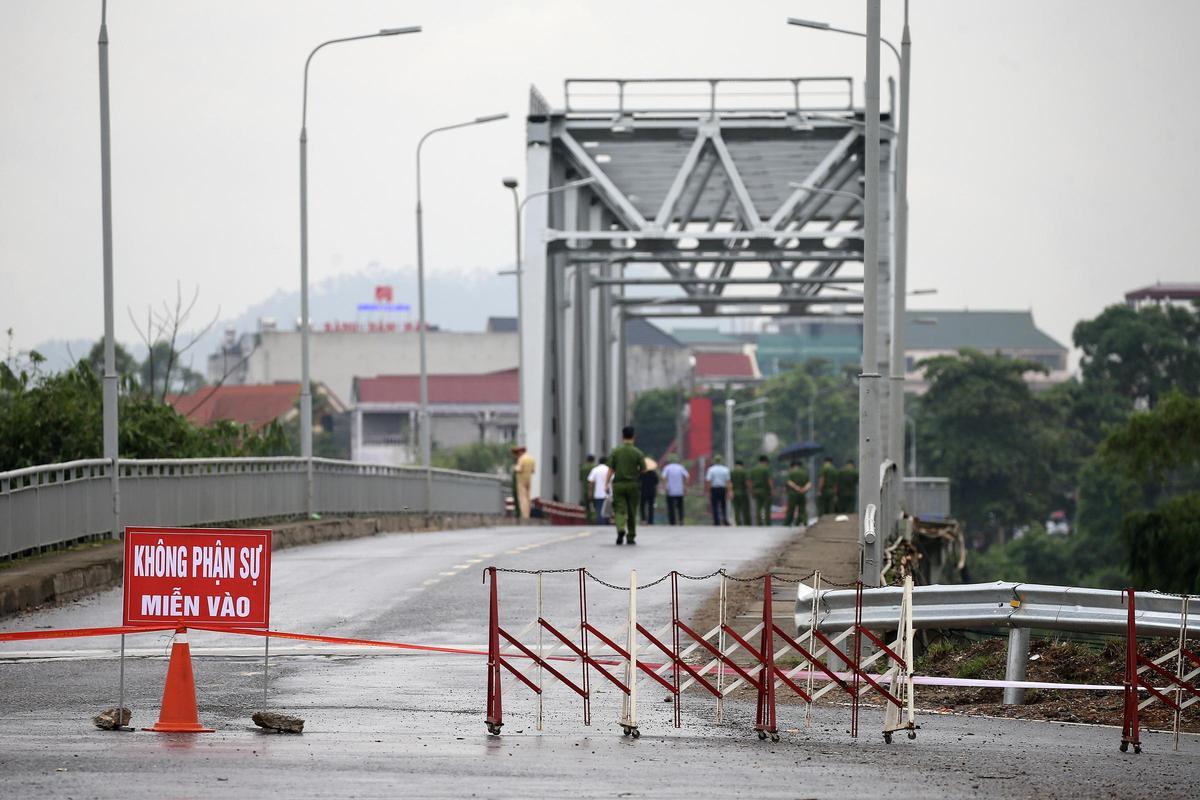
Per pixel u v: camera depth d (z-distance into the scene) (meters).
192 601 34.06
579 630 53.31
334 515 106.25
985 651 45.78
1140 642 43.84
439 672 45.31
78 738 32.62
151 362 118.69
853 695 35.66
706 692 42.94
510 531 110.94
